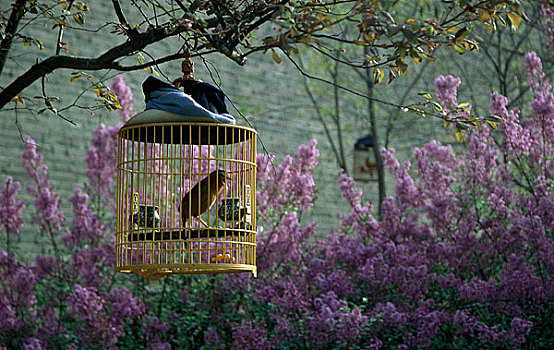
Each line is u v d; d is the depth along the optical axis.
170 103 6.00
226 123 6.12
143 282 12.21
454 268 12.18
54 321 11.15
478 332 11.16
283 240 12.29
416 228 12.89
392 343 11.13
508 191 12.07
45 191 12.02
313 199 12.82
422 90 19.28
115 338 10.85
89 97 14.24
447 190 12.75
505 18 5.39
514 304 11.23
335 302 10.85
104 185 12.34
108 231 12.82
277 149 17.02
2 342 11.04
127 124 6.10
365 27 5.28
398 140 19.23
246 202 6.45
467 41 5.60
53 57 6.73
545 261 11.40
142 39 6.40
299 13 5.66
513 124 12.30
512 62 19.47
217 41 6.08
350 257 12.34
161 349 10.88
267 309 11.95
